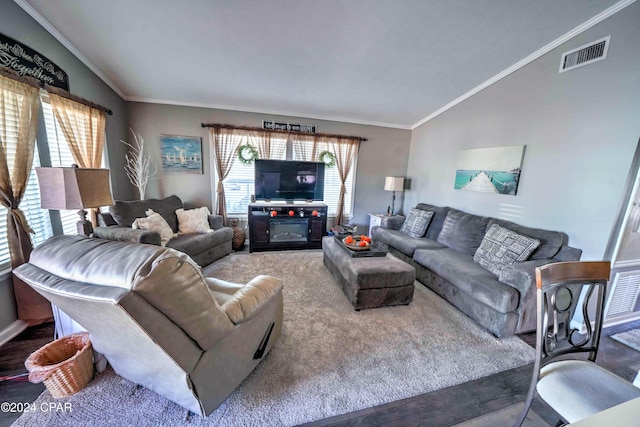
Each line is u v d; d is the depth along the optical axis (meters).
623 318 2.53
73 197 1.80
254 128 4.30
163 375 1.22
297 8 2.20
